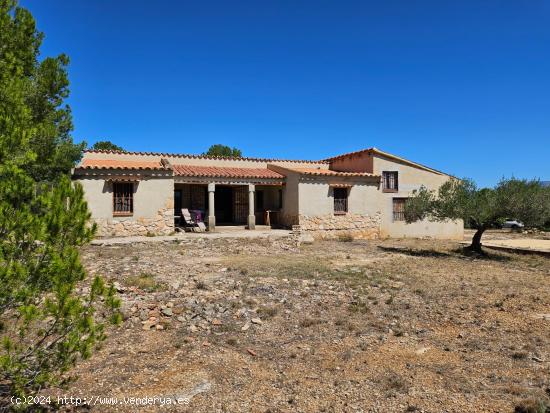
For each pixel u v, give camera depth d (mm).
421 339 6770
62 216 3801
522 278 11938
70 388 4789
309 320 7465
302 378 5258
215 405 4547
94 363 5500
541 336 6855
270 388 4973
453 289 10203
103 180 16672
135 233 17219
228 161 23625
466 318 7863
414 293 9742
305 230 20703
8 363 3486
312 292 9344
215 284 9578
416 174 24234
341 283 10344
